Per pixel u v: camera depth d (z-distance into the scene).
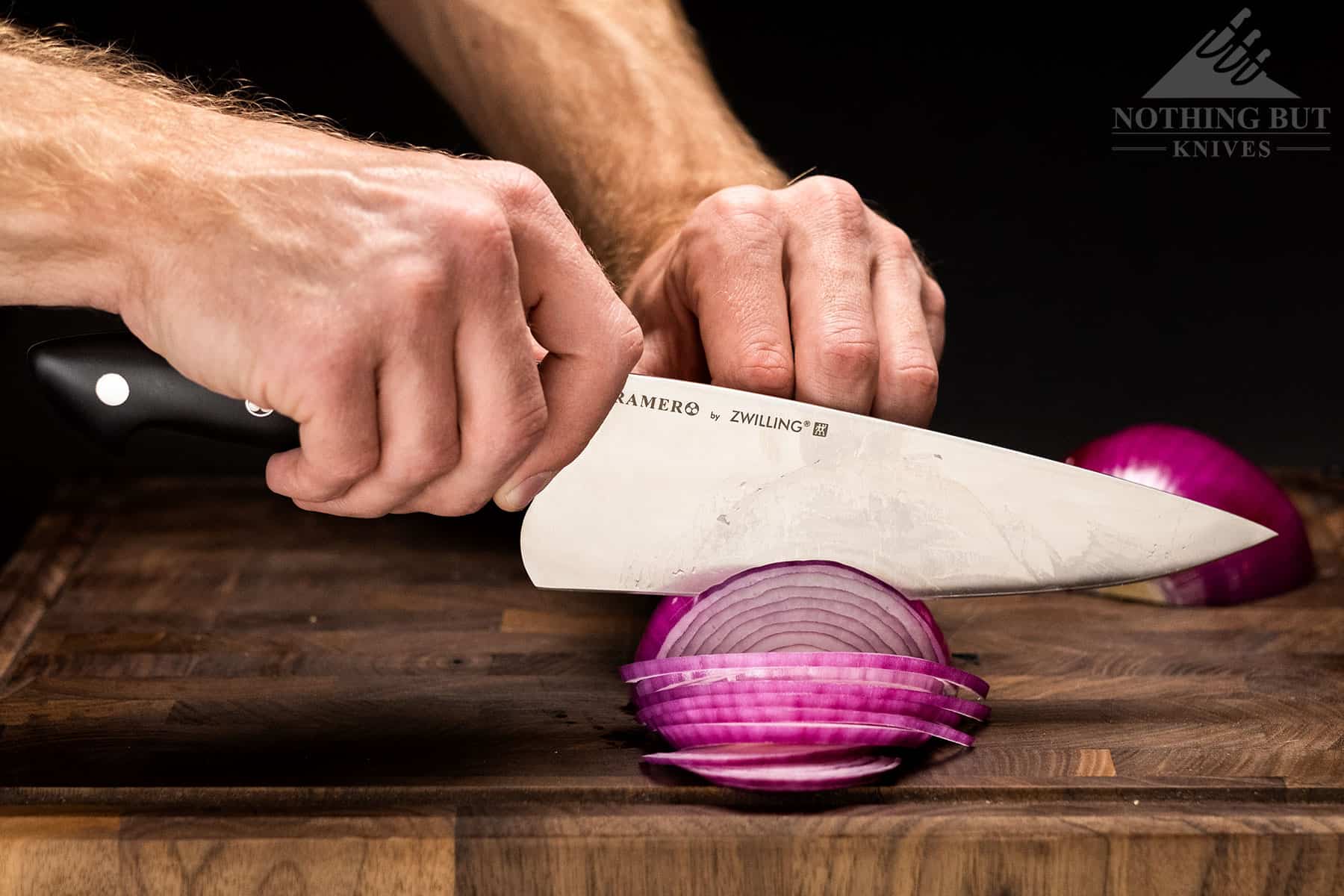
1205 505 1.03
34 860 0.82
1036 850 0.81
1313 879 0.81
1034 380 1.64
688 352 1.13
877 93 1.86
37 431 1.60
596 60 1.46
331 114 1.73
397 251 0.67
